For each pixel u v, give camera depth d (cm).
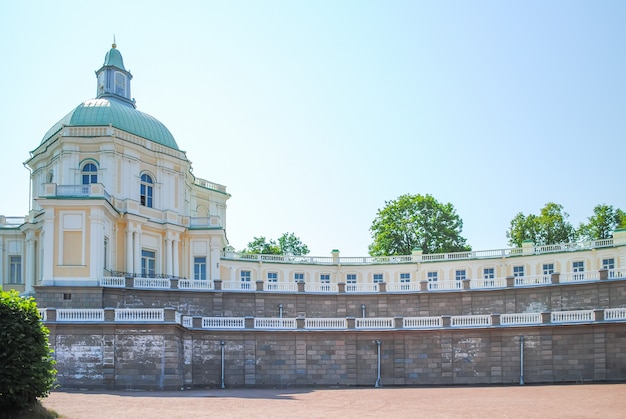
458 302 6831
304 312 6806
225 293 6562
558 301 6519
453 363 5831
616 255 7212
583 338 5569
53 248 6009
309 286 6944
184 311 6375
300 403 3778
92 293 5950
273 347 5784
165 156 7288
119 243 6681
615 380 5412
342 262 8531
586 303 6419
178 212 7406
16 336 2966
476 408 3503
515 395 4294
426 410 3422
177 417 3072
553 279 6588
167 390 5016
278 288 6850
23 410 2958
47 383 3084
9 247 7131
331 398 4153
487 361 5775
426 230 9650
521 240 9769
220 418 3042
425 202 9838
